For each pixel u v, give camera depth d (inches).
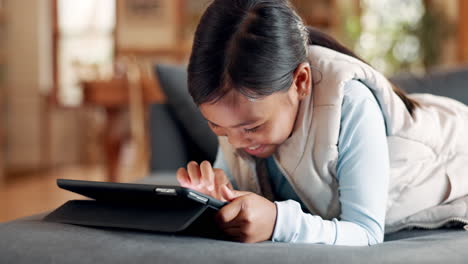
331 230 32.3
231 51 30.6
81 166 254.2
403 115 40.0
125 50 249.9
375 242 33.9
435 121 42.9
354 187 34.4
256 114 31.5
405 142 40.2
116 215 31.3
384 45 216.1
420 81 68.7
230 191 32.0
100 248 27.2
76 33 250.1
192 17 246.5
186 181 37.0
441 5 214.7
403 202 40.1
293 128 35.9
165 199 28.4
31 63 234.4
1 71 229.0
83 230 30.8
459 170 41.6
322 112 35.1
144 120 142.7
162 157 73.8
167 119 75.2
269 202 31.9
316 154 35.8
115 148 148.8
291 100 33.8
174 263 25.5
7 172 224.5
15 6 231.9
